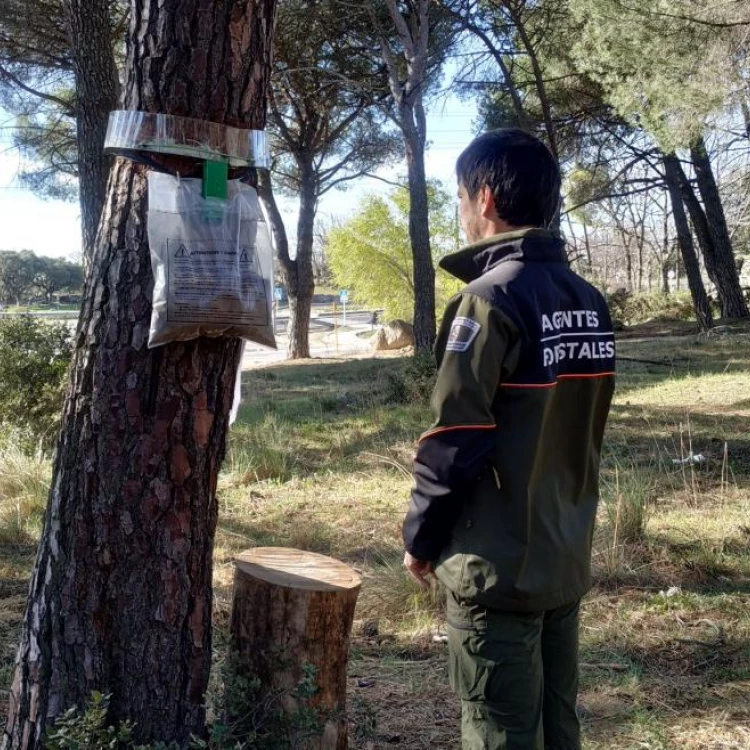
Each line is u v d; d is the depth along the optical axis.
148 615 2.42
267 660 2.60
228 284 2.38
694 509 6.22
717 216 24.41
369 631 4.50
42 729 2.44
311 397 13.45
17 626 4.46
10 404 8.43
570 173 26.39
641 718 3.36
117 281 2.38
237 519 6.67
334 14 18.39
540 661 2.17
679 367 13.73
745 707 3.49
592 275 42.59
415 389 11.59
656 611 4.55
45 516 2.52
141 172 2.40
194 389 2.43
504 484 2.04
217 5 2.36
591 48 14.56
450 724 3.43
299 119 23.14
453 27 18.78
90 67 9.07
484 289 2.05
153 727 2.44
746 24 11.60
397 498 7.12
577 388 2.19
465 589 2.07
